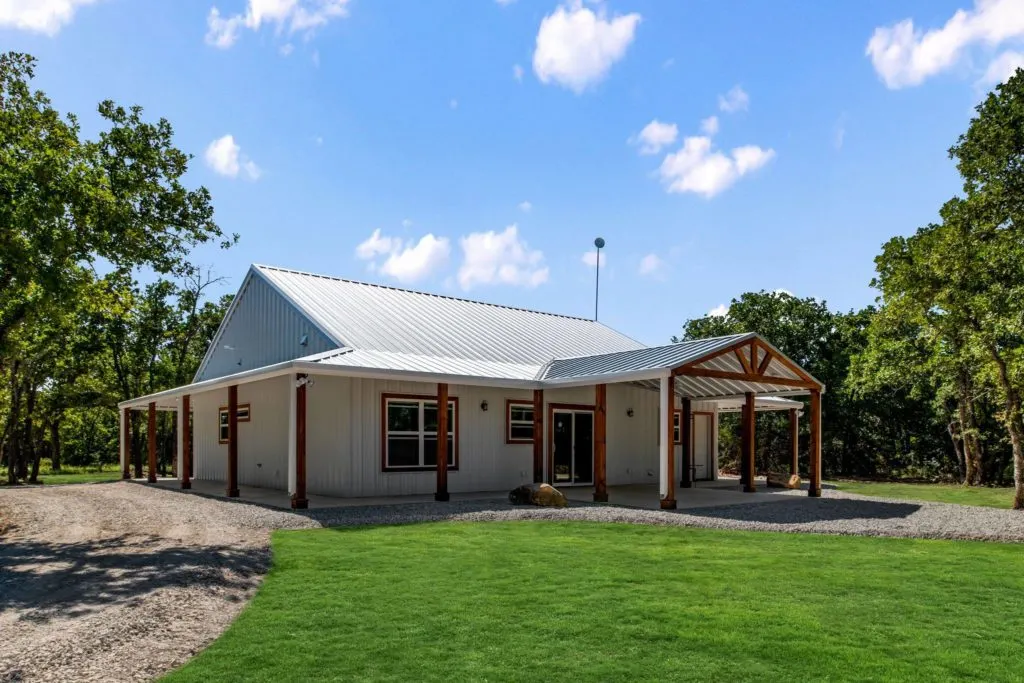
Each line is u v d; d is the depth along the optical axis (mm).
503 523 11336
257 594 6703
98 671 4695
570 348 22609
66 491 17484
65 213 12461
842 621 5855
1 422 30484
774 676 4605
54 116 13594
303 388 13062
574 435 19156
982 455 26953
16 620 5848
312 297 19156
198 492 16844
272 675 4594
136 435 29906
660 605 6285
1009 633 5562
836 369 31266
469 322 21594
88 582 7129
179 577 7184
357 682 4477
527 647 5145
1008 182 15391
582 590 6809
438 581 7141
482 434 17484
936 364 24000
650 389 21062
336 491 15625
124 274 15273
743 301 34094
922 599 6609
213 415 22344
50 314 13477
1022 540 10219
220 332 22594
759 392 18938
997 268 14508
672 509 13406
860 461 31828
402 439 16250
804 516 12656
